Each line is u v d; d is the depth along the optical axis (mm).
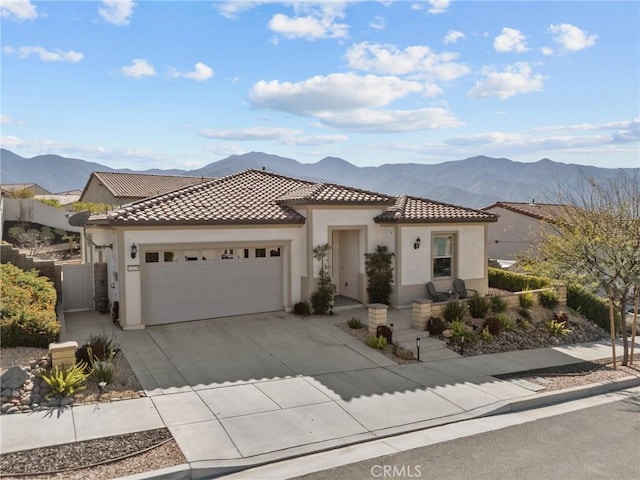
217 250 15867
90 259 19812
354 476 7008
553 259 14758
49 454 7211
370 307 14484
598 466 7406
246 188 19625
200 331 14406
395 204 20156
